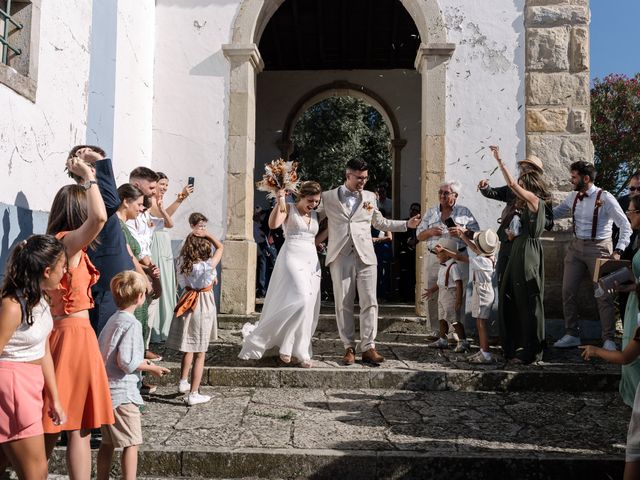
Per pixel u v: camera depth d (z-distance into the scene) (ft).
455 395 16.72
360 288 18.80
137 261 14.06
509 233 19.33
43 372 9.23
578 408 15.55
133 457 10.73
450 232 19.19
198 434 13.25
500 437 13.26
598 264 13.92
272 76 42.09
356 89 41.60
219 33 25.57
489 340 21.65
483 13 24.76
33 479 8.87
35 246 9.02
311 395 16.56
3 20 15.40
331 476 12.03
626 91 42.55
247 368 17.62
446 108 24.62
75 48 18.25
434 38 24.77
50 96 16.71
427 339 21.79
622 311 20.93
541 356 18.66
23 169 15.24
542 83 24.18
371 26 34.99
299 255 18.48
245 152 25.14
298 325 17.89
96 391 10.13
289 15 33.91
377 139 56.44
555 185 23.84
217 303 24.64
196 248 16.02
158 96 25.55
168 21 25.71
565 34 24.18
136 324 11.18
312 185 18.65
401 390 17.19
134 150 23.56
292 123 42.09
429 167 24.48
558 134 24.00
